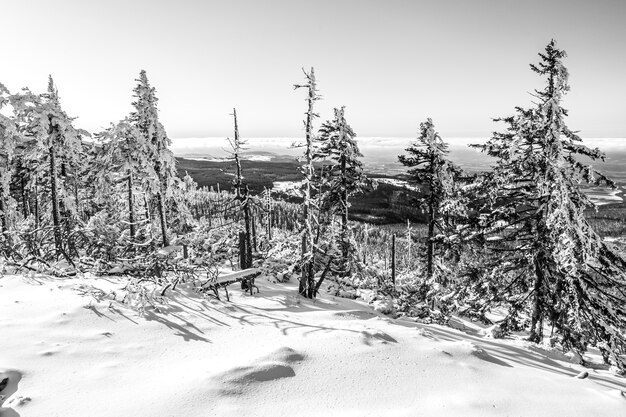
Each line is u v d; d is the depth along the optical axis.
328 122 25.38
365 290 20.97
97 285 12.19
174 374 6.94
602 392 7.47
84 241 20.91
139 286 11.20
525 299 14.38
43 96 19.97
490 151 14.33
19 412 5.38
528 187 13.88
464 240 15.15
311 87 15.99
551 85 12.67
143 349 8.18
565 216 11.68
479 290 15.28
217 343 8.87
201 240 22.89
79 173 29.53
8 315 8.93
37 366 6.75
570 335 12.22
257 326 10.30
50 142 19.91
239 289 15.21
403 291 24.28
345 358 7.83
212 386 6.20
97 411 5.48
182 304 11.56
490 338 13.25
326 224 18.84
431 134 21.02
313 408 5.99
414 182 21.81
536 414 6.31
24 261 14.39
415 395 6.67
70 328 8.62
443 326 14.71
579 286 12.54
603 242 12.54
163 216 25.16
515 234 14.52
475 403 6.43
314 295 16.98
